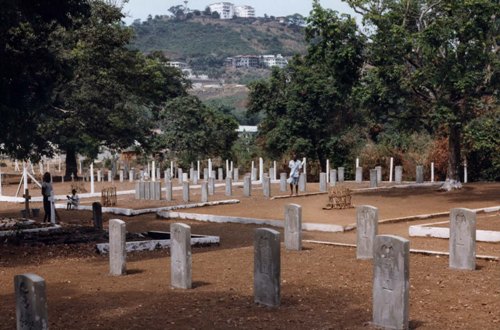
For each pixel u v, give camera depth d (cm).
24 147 2234
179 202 3114
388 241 952
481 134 2928
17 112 1903
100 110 4097
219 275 1348
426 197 2888
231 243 1903
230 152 5988
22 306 882
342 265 1431
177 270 1235
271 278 1083
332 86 4700
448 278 1264
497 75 2742
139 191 3338
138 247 1708
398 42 2658
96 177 5556
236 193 3506
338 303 1098
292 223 1659
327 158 5088
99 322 1003
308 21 2842
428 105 2947
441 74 2627
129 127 4700
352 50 2769
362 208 1507
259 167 4931
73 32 3744
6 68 1822
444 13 2778
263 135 5491
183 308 1080
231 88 17075
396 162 4769
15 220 2295
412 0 2817
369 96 2789
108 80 3969
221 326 977
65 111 3847
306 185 3806
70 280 1331
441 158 4409
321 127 5028
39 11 1897
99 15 3884
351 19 2788
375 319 973
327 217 2377
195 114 5847
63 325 988
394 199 2859
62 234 1981
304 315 1030
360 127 5241
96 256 1641
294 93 5038
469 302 1079
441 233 1848
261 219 2355
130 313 1053
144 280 1314
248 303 1111
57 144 5281
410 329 945
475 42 2648
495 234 1714
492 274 1295
